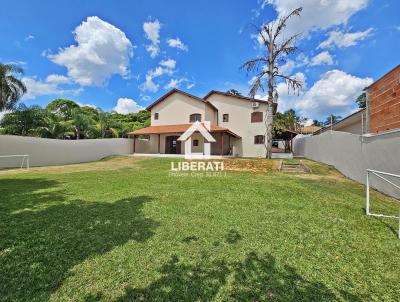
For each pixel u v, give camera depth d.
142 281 2.67
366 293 2.54
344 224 4.56
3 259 3.10
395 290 2.59
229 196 6.71
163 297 2.42
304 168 12.80
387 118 8.16
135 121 43.88
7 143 15.81
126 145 25.77
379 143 7.48
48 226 4.30
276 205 5.82
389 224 4.58
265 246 3.60
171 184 8.66
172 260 3.14
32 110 23.47
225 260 3.16
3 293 2.43
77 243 3.60
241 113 24.20
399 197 6.43
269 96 17.45
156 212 5.21
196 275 2.81
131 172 12.55
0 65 15.97
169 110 25.83
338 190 7.59
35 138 17.36
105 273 2.81
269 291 2.54
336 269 2.99
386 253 3.42
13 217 4.81
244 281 2.71
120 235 3.93
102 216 4.91
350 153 9.98
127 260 3.11
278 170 12.74
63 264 2.99
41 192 7.25
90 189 7.72
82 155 20.81
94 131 28.86
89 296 2.41
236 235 3.99
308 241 3.79
